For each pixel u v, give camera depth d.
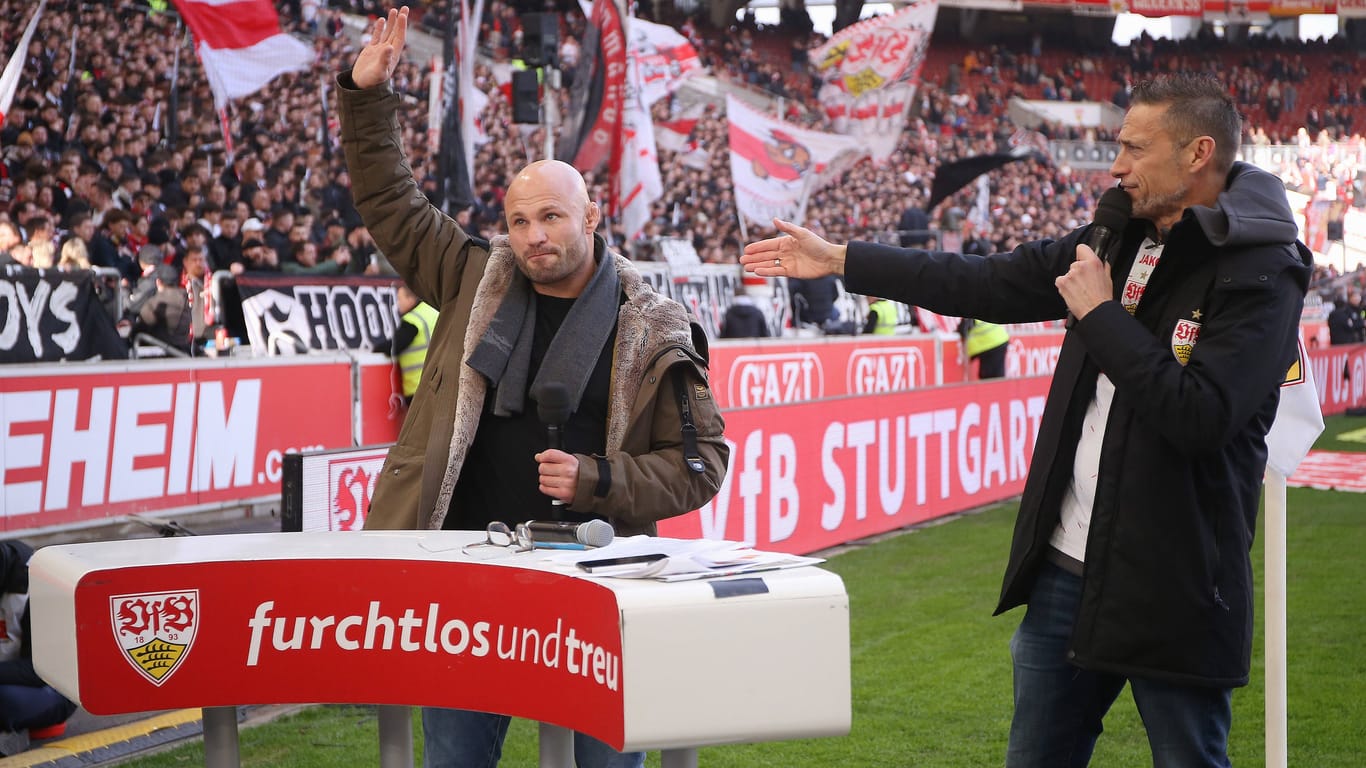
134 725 4.41
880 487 8.20
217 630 2.30
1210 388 2.18
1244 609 2.33
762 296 13.82
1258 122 31.45
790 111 24.28
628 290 2.87
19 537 5.81
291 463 4.46
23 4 12.35
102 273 8.34
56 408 5.96
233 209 12.96
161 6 13.80
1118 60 31.56
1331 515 9.19
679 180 20.92
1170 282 2.35
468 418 2.73
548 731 2.21
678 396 2.80
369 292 10.16
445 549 2.33
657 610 1.86
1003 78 29.92
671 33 14.68
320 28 16.00
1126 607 2.32
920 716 4.55
